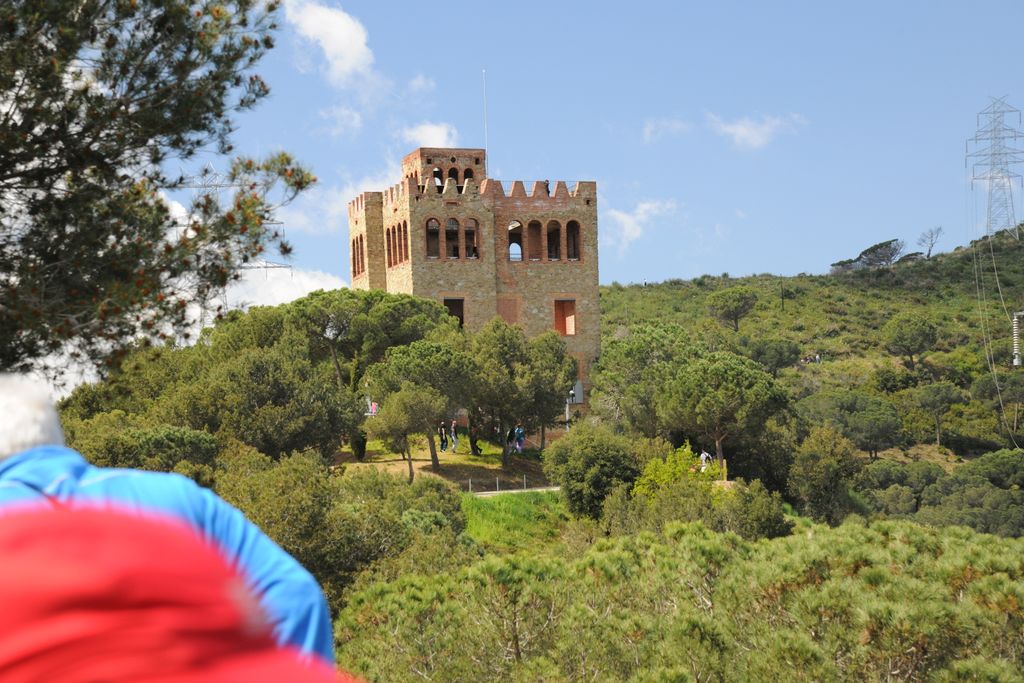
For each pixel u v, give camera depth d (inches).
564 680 517.3
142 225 590.9
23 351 554.3
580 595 612.7
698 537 624.4
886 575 487.5
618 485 2682.1
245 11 599.5
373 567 1294.3
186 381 2854.3
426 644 610.5
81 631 51.0
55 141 566.6
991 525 3799.2
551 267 3986.2
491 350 3243.1
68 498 65.9
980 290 7367.1
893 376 5748.0
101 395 613.0
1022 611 443.8
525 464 3225.9
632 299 7524.6
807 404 4977.9
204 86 589.6
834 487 3353.8
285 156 620.1
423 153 3956.7
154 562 55.7
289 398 2623.0
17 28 542.9
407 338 3459.6
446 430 3336.6
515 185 3966.5
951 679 409.7
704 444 3398.1
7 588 52.1
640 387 3398.1
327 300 3464.6
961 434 4945.9
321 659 59.1
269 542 71.4
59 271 580.7
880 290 7598.4
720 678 481.1
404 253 3944.4
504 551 2495.1
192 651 53.2
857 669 438.6
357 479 2071.9
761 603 512.1
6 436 75.2
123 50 581.0
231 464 1676.9
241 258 610.2
